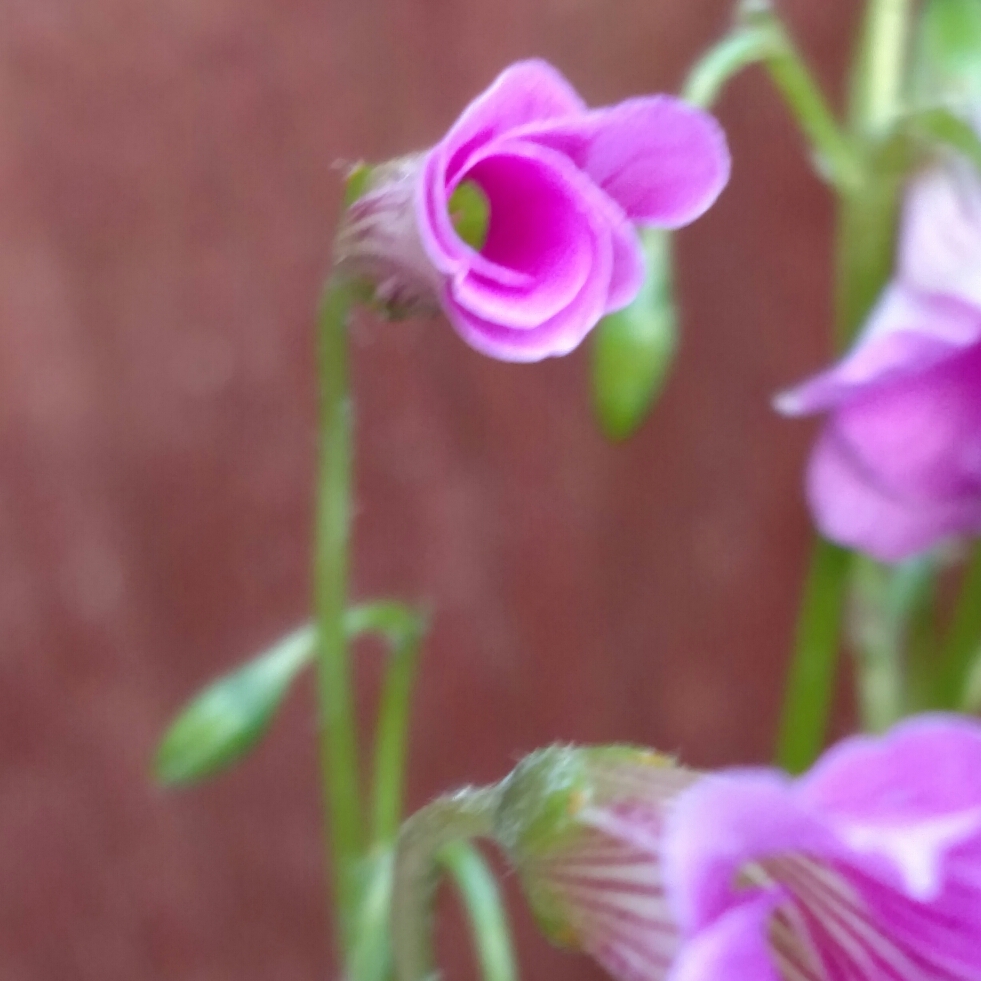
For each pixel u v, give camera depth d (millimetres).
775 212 178
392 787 146
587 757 125
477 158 122
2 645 186
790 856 120
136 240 179
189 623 190
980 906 117
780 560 188
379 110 177
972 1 143
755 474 185
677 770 124
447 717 196
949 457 139
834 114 176
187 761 146
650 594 192
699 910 111
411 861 130
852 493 141
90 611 187
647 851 123
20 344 179
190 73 176
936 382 139
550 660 195
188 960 206
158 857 200
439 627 192
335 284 132
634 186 124
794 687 146
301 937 206
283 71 176
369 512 185
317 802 200
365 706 191
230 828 200
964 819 112
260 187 178
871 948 120
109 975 204
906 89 146
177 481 184
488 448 185
